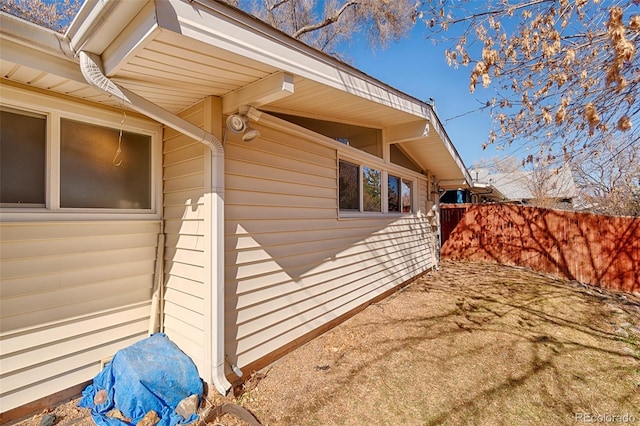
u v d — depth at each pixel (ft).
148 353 8.32
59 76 6.65
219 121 8.67
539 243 27.22
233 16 5.88
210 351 8.41
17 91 7.20
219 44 5.60
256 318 9.78
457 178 27.81
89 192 8.70
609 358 11.30
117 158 9.32
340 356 11.18
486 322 14.83
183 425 7.24
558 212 25.45
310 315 12.24
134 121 9.58
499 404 8.60
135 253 9.64
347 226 14.78
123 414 7.27
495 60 9.19
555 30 8.44
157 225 10.21
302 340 11.85
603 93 9.16
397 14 24.72
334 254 13.79
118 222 9.20
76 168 8.42
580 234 23.72
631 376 10.10
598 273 22.47
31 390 7.57
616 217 21.66
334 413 8.08
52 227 7.86
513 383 9.64
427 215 26.50
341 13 27.66
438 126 17.70
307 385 9.30
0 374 7.14
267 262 10.22
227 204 8.88
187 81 7.36
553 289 21.17
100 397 7.82
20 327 7.41
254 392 8.84
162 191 10.34
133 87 7.49
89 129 8.68
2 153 7.22
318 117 12.60
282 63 7.02
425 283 22.91
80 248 8.41
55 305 7.97
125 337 9.41
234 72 6.95
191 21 5.15
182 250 9.51
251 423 7.24
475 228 32.63
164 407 7.47
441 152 21.33
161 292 10.17
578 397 8.98
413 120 15.58
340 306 14.21
